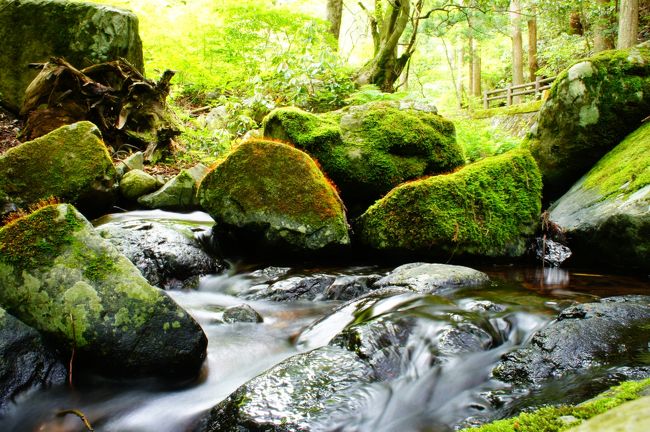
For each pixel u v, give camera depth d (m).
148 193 6.00
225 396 2.35
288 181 4.33
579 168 5.73
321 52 8.71
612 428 0.76
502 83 25.61
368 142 5.46
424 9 16.89
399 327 2.55
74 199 5.10
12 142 6.96
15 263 2.48
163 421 2.17
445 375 2.31
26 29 7.95
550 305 3.00
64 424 2.17
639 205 3.90
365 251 4.58
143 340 2.42
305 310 3.46
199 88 11.70
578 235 4.40
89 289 2.44
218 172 4.43
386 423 1.97
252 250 4.62
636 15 11.03
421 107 6.07
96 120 7.03
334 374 2.18
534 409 1.87
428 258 4.32
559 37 18.38
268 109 8.58
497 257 4.47
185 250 4.11
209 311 3.38
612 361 2.13
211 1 12.39
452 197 4.38
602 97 5.44
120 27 8.28
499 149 8.00
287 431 1.82
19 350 2.26
